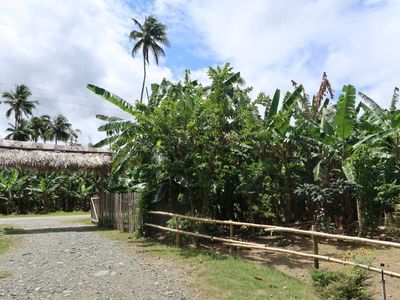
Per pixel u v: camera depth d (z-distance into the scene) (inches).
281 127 452.8
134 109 460.8
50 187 1178.6
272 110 480.1
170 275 268.5
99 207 666.2
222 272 270.2
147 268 291.4
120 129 464.8
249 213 483.8
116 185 596.7
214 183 440.1
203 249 375.2
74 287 241.8
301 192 420.8
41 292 231.0
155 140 418.6
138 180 568.1
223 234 460.1
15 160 561.9
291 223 464.1
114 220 581.3
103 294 227.0
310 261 323.0
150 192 478.0
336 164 451.8
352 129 412.8
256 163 450.6
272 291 231.5
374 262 308.5
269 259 333.4
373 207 403.2
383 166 420.5
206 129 393.4
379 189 387.9
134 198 495.5
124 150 461.7
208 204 446.3
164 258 327.9
